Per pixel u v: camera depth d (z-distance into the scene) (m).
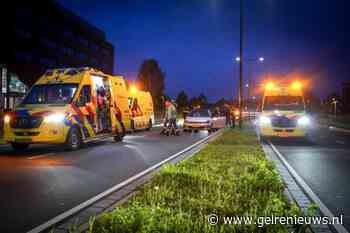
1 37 49.72
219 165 10.27
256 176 8.00
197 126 26.59
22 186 8.25
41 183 8.57
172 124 24.06
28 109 14.62
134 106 25.03
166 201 6.43
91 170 10.39
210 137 22.31
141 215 5.02
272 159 12.76
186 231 4.74
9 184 8.45
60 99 15.63
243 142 17.50
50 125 14.14
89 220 5.32
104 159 12.62
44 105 15.08
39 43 58.22
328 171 10.50
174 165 9.73
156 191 7.08
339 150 15.94
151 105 30.05
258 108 21.86
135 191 7.54
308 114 19.92
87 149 15.63
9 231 5.27
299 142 19.97
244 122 48.34
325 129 36.34
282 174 9.84
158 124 42.28
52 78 16.44
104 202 6.86
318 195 7.55
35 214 6.08
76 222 5.61
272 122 19.45
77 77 16.22
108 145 17.38
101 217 5.33
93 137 16.58
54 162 11.89
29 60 55.31
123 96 19.91
